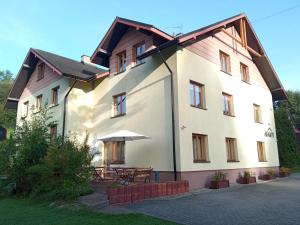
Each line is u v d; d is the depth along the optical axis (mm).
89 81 17547
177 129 12609
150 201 9586
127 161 14859
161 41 14172
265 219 7086
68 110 17188
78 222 6840
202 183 13203
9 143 12133
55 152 10438
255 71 20547
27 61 22016
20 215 7812
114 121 16406
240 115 17469
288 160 24703
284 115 26094
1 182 12328
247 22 18547
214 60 16094
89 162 10766
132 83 15664
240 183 15672
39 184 11188
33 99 21953
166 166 12758
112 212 7902
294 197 10461
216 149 14672
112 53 17656
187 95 13516
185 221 6945
